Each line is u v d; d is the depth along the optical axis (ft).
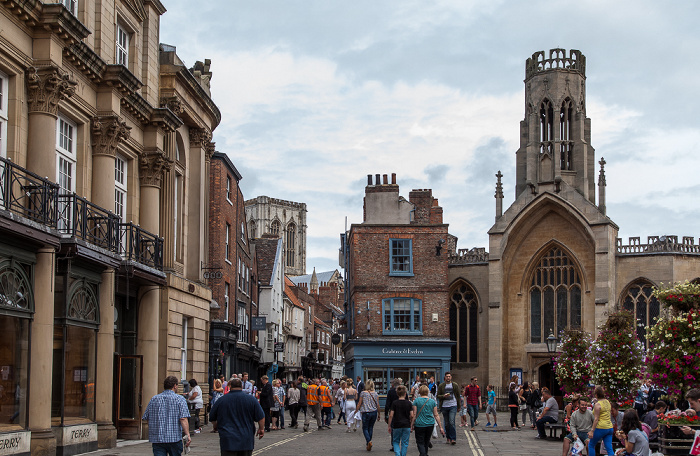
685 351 58.70
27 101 57.52
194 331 92.84
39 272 54.85
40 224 51.47
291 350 240.53
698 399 39.19
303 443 77.25
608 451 51.62
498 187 182.60
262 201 458.91
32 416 54.24
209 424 96.73
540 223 178.19
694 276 165.58
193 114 94.02
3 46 53.83
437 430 85.30
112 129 68.54
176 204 90.84
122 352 76.43
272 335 201.36
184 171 92.68
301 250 474.90
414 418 59.47
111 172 68.90
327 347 306.96
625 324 78.84
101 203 67.87
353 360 163.12
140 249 75.15
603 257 166.50
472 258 185.78
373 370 159.84
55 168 59.16
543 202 175.32
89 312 63.67
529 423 115.85
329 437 86.22
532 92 183.32
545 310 176.65
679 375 59.11
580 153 178.60
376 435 91.40
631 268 168.25
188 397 84.38
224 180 127.34
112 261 63.26
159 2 83.46
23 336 52.95
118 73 68.49
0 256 49.44
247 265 163.12
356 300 162.40
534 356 176.14
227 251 135.33
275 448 71.15
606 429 51.47
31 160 57.11
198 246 96.32
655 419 57.98
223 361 127.95
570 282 174.70
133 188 77.41
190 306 90.94
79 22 60.23
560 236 175.42
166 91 86.48
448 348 160.45
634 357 77.20
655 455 45.91
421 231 164.76
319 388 99.14
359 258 163.63
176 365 85.30
